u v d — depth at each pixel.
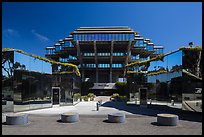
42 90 22.62
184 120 13.05
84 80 69.25
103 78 75.88
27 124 11.55
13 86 17.73
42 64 22.75
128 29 70.25
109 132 9.48
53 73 25.41
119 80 68.44
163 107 19.97
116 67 70.44
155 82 21.88
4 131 9.59
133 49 72.12
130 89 27.41
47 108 23.16
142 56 81.56
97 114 16.80
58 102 26.42
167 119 11.21
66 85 28.36
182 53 16.95
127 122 12.40
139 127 10.73
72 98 29.08
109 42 64.94
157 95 21.34
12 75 17.86
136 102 25.80
